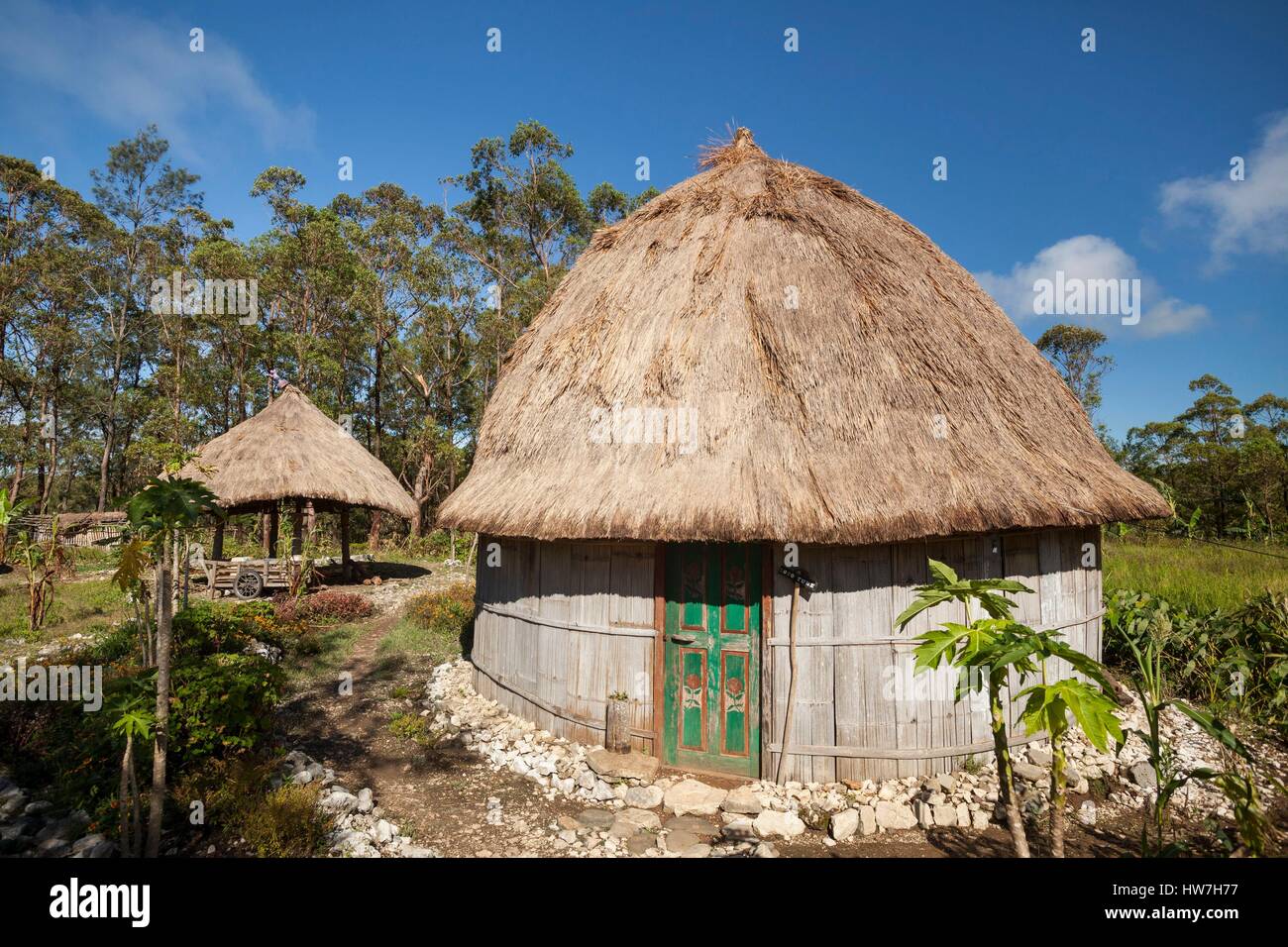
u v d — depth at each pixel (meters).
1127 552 17.75
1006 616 3.56
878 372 6.52
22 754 5.80
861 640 5.77
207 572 14.79
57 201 36.53
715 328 6.98
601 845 4.79
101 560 21.70
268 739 6.71
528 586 7.36
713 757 5.96
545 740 6.72
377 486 18.00
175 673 5.46
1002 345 7.74
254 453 16.50
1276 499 24.78
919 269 8.00
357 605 13.98
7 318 33.72
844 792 5.49
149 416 34.34
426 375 37.62
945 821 5.02
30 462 35.19
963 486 5.79
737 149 9.90
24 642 9.98
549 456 7.16
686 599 6.17
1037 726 3.17
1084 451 7.20
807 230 7.79
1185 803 5.31
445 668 9.70
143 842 4.54
